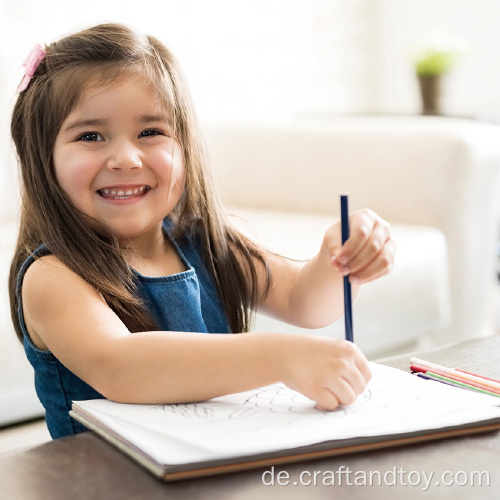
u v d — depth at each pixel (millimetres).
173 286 1091
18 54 2598
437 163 2422
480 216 2488
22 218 1100
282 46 3662
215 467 671
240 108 3500
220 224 1218
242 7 3488
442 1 4035
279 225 2379
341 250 864
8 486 669
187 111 1139
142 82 1037
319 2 3809
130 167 1007
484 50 3939
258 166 2738
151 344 827
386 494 642
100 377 834
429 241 2330
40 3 2699
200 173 1190
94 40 1059
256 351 801
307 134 2646
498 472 677
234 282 1212
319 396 764
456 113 3740
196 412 774
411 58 3859
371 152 2529
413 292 2270
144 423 741
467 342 1072
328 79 3879
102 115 1014
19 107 1096
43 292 944
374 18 4066
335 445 707
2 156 2434
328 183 2607
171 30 3215
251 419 749
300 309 1150
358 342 2166
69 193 1028
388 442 723
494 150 2480
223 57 3428
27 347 1048
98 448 736
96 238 1029
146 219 1052
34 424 1757
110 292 993
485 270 2537
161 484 662
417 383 850
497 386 849
